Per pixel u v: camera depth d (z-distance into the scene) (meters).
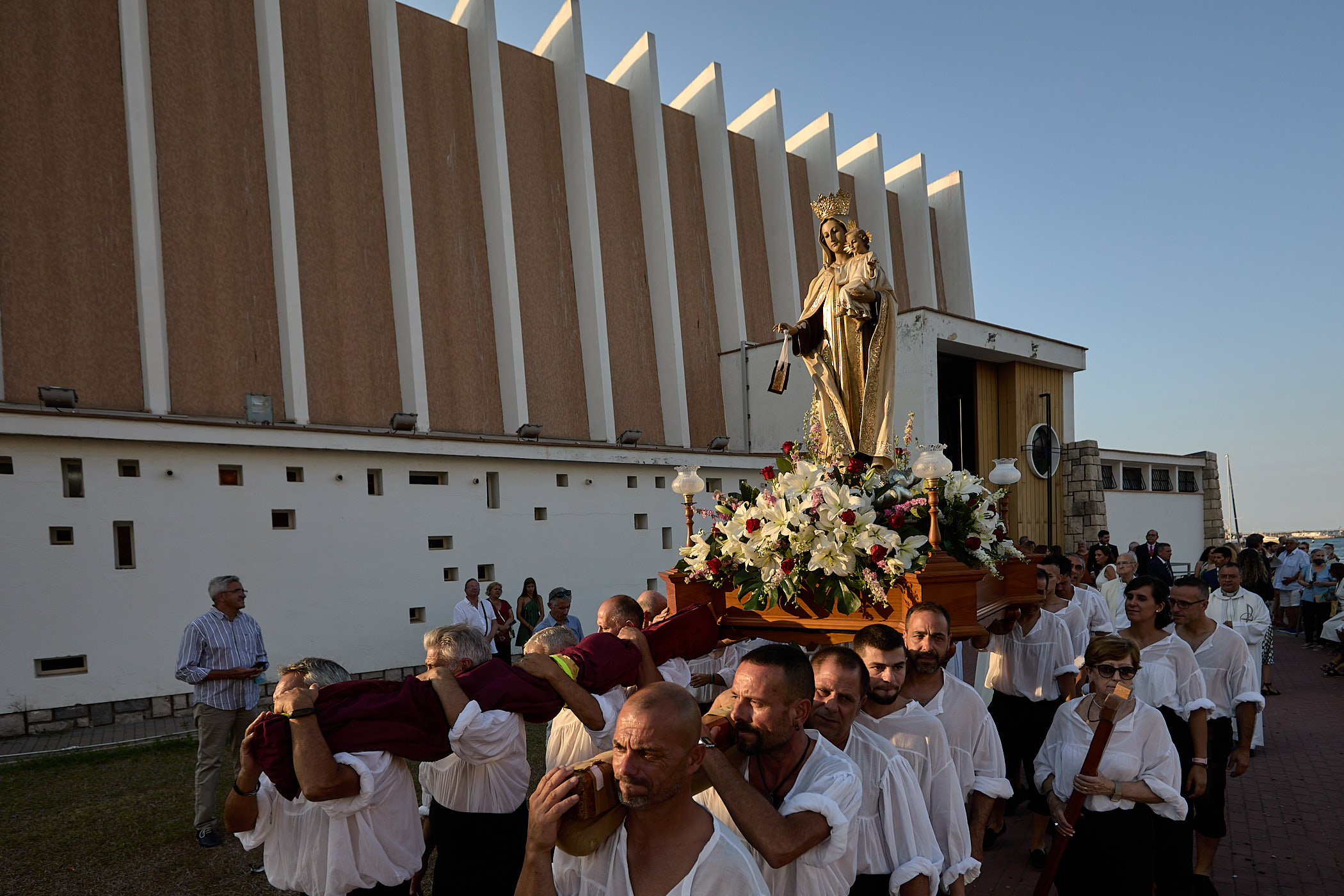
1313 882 5.70
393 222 18.23
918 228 31.03
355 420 17.47
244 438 12.47
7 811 7.41
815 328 6.82
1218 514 32.56
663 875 2.30
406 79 19.28
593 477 16.92
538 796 2.25
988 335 22.47
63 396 11.28
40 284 14.24
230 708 6.70
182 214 15.72
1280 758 9.00
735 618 4.96
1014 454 24.55
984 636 4.35
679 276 24.17
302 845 3.64
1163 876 4.78
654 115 23.11
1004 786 4.14
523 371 19.66
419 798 7.66
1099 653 4.22
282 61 16.70
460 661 4.07
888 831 3.25
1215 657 5.72
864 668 3.30
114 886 5.88
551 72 22.09
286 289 16.30
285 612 12.84
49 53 14.64
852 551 4.33
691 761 2.27
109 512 11.45
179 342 15.46
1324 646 17.55
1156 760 4.11
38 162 14.39
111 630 11.34
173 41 15.89
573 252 21.73
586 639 3.89
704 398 24.08
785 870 2.82
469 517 15.09
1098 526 24.88
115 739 10.41
